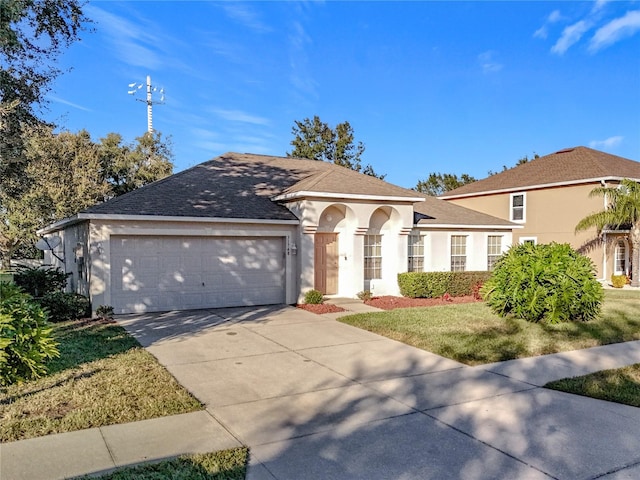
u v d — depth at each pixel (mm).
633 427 4980
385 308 13227
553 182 22750
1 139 9766
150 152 33000
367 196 14461
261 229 13508
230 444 4496
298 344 8820
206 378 6656
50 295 11398
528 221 24203
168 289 12445
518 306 10969
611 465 4129
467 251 18422
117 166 30984
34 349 6344
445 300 14867
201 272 12875
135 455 4219
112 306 11742
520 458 4258
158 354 7941
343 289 15188
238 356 7895
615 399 5828
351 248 14883
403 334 9523
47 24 9891
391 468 4062
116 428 4824
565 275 10828
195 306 12789
